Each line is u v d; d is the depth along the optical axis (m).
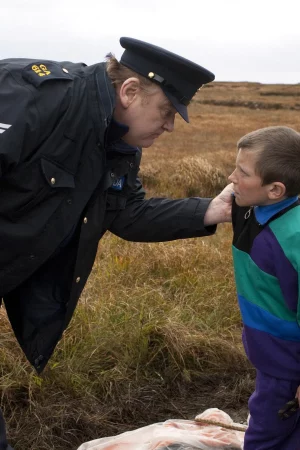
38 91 2.10
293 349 2.29
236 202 2.35
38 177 2.13
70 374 3.50
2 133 2.01
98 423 3.30
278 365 2.31
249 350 2.38
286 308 2.25
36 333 2.50
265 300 2.28
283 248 2.19
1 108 2.04
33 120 2.07
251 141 2.22
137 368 3.70
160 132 2.32
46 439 3.15
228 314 4.43
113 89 2.19
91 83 2.21
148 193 9.90
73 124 2.14
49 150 2.12
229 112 35.25
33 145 2.09
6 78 2.11
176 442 2.84
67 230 2.25
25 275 2.29
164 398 3.59
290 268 2.18
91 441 2.97
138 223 2.69
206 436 2.96
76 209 2.24
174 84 2.20
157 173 10.79
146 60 2.18
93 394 3.49
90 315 4.09
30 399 3.30
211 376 3.81
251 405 2.43
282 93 53.66
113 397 3.48
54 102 2.11
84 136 2.17
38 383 3.38
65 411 3.30
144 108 2.22
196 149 15.81
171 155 13.77
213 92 54.53
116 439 2.95
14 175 2.10
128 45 2.19
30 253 2.23
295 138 2.20
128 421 3.40
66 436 3.20
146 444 2.86
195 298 4.58
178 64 2.17
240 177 2.26
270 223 2.24
